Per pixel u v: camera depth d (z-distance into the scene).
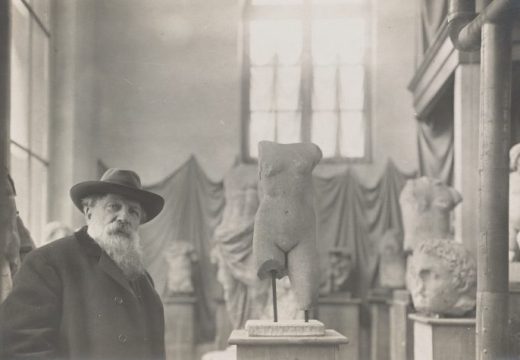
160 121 16.41
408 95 16.22
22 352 3.73
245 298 13.78
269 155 5.46
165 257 15.41
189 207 16.08
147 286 4.34
